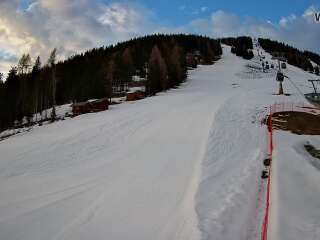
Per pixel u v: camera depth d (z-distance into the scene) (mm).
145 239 11305
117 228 12234
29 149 26891
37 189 17438
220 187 14750
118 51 94188
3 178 19953
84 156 23344
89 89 66250
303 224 11539
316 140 22688
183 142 23609
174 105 39062
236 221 11766
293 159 17906
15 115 65625
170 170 18297
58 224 12984
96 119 36312
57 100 75875
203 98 43500
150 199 14633
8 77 71312
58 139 29250
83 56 98062
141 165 19812
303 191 14398
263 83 65125
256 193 14344
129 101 51625
